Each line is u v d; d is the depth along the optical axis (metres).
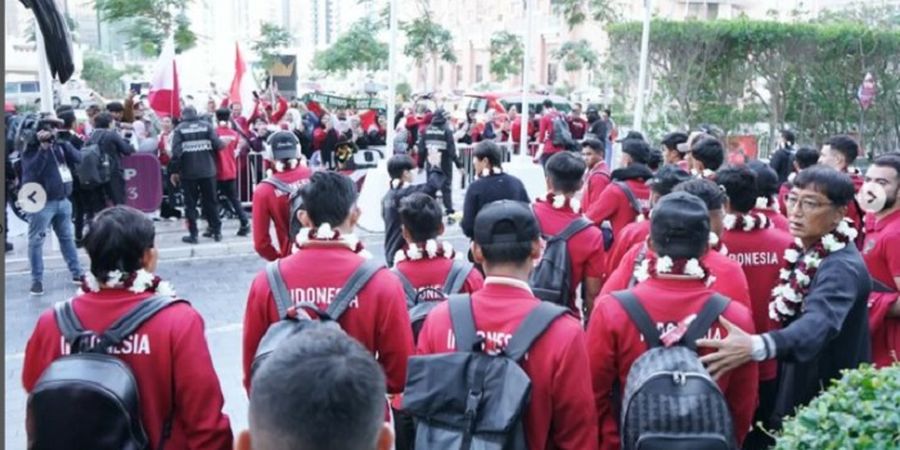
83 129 15.25
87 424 2.76
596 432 3.17
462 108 30.92
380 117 23.89
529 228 3.22
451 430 2.96
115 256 3.06
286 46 35.72
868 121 25.06
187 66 30.86
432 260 4.46
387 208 7.11
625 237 5.39
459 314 3.20
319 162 17.23
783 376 3.93
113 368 2.88
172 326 3.05
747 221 4.59
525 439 3.04
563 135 16.89
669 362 3.07
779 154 12.64
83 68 36.34
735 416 3.46
